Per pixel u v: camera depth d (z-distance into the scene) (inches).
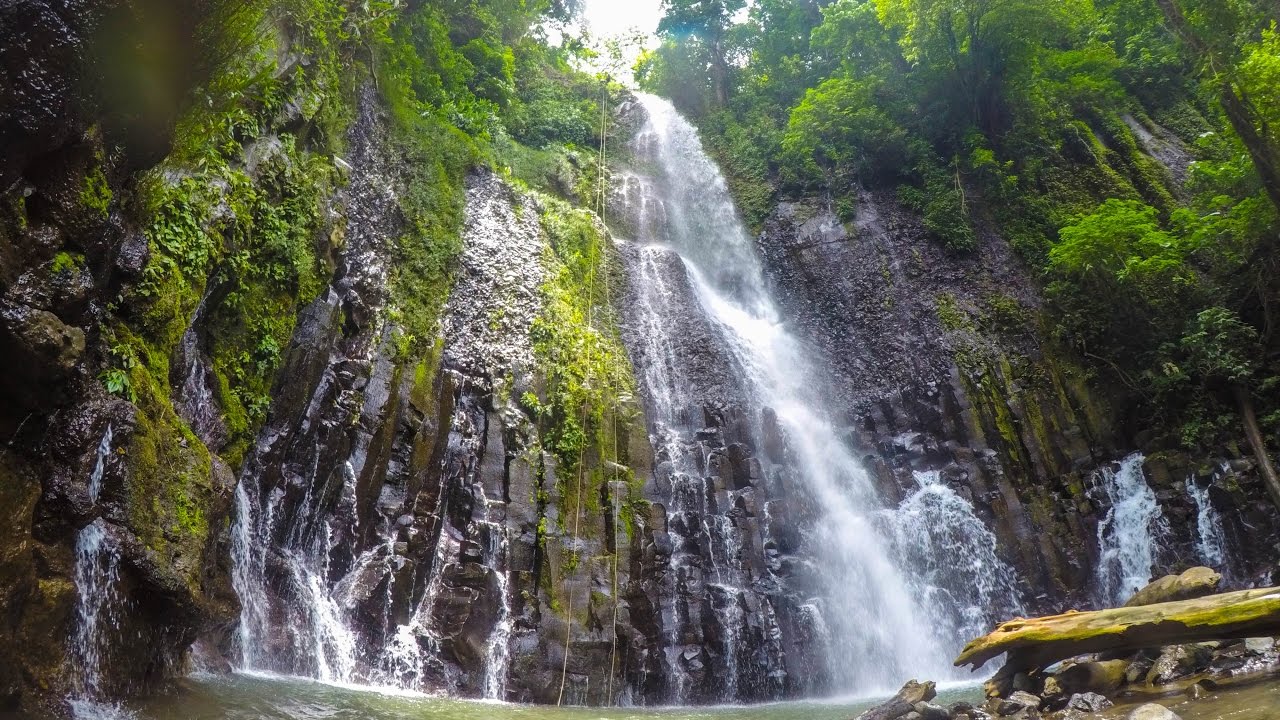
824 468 742.5
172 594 289.4
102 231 273.7
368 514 481.1
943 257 917.8
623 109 1133.7
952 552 702.5
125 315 317.1
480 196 711.7
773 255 995.3
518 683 478.9
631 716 447.5
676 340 792.3
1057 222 924.0
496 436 565.0
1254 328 730.2
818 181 1020.5
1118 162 1011.3
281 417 444.1
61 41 232.1
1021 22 932.0
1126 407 773.3
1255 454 660.1
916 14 956.6
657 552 577.9
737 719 445.1
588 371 647.1
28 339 232.5
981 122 1013.8
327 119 534.9
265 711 307.0
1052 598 676.1
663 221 983.6
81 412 263.4
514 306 649.0
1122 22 1155.3
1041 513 711.7
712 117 1205.1
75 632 255.4
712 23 1294.3
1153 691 341.1
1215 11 695.7
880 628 644.1
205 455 332.8
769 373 845.8
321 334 475.2
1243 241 737.0
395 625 460.1
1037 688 366.3
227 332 410.0
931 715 337.1
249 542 407.8
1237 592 327.3
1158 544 673.0
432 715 361.1
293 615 417.4
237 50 295.6
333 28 560.4
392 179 620.1
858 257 939.3
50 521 246.8
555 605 516.7
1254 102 697.6
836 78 1116.5
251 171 434.9
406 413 527.5
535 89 1083.3
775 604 606.9
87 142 255.8
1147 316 788.6
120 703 270.4
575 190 914.1
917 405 806.5
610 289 777.6
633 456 625.6
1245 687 315.0
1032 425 772.0
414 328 570.6
